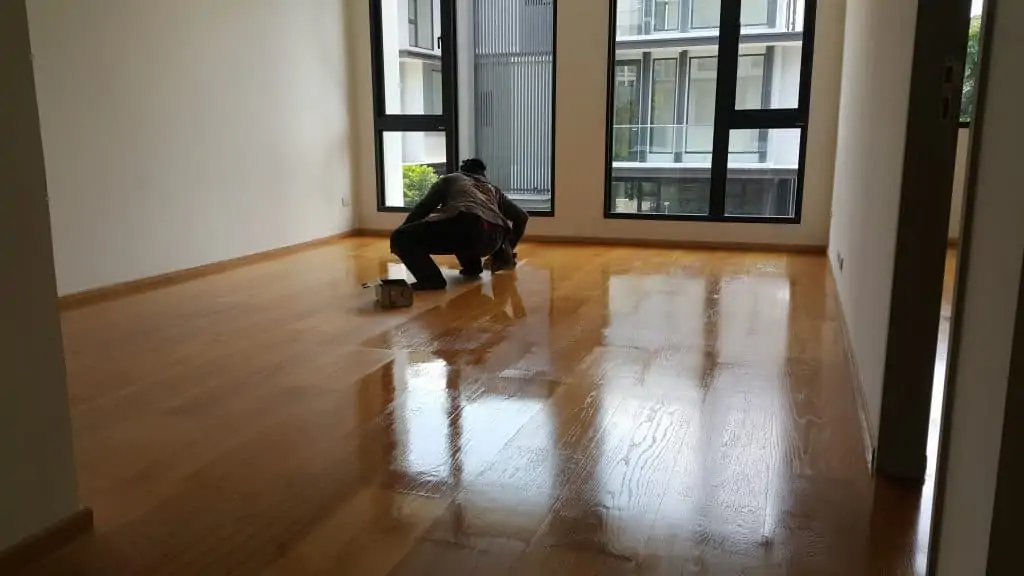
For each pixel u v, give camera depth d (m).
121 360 3.28
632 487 2.10
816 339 3.60
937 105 1.94
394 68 7.16
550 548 1.79
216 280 5.14
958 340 1.39
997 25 1.24
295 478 2.16
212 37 5.42
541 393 2.85
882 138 2.61
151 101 4.92
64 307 4.30
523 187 7.00
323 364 3.22
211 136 5.46
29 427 1.75
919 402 2.09
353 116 7.22
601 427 2.52
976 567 1.15
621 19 6.48
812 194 6.18
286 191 6.32
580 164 6.69
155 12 4.91
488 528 1.88
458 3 6.84
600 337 3.64
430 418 2.61
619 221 6.69
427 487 2.10
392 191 7.37
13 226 1.71
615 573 1.69
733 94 6.29
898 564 1.72
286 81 6.25
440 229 4.72
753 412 2.66
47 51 4.19
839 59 5.92
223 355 3.36
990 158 1.24
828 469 2.21
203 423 2.57
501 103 6.91
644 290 4.73
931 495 2.04
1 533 1.71
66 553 1.78
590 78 6.53
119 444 2.39
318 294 4.66
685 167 6.59
